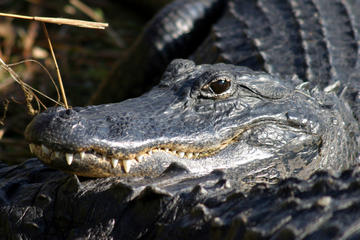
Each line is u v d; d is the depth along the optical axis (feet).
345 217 13.93
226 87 21.35
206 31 39.40
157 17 38.29
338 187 15.25
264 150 21.74
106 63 44.39
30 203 19.88
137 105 20.97
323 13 34.99
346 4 36.17
